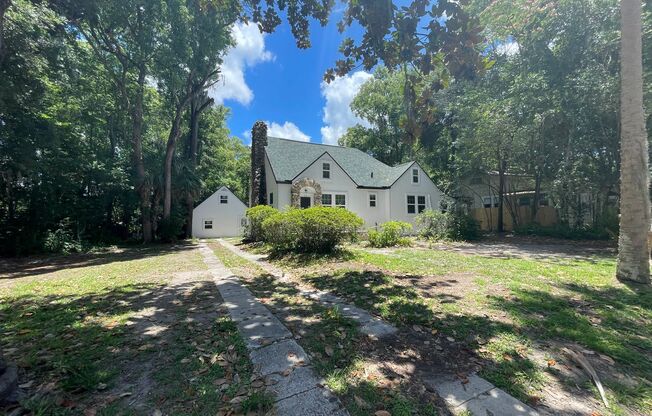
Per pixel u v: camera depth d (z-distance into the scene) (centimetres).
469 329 334
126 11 1530
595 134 1226
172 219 1980
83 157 1767
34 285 630
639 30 530
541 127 1342
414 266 709
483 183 2114
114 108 2052
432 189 2056
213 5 511
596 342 296
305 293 512
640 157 529
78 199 1759
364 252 952
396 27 343
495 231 1805
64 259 1193
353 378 242
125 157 2225
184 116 2720
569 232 1319
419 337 319
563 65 1273
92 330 347
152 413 200
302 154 1975
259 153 1741
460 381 235
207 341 315
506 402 209
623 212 549
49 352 289
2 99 1038
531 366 255
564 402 209
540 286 511
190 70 1819
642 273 523
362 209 1894
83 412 200
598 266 685
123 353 287
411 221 1969
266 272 725
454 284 536
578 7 1184
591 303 420
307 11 440
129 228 2148
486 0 1280
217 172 3234
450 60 341
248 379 241
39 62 1123
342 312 405
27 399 211
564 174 1292
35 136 1280
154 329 351
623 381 234
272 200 1777
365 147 3391
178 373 251
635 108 533
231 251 1279
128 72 1920
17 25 1011
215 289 556
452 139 2258
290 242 959
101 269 852
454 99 1819
